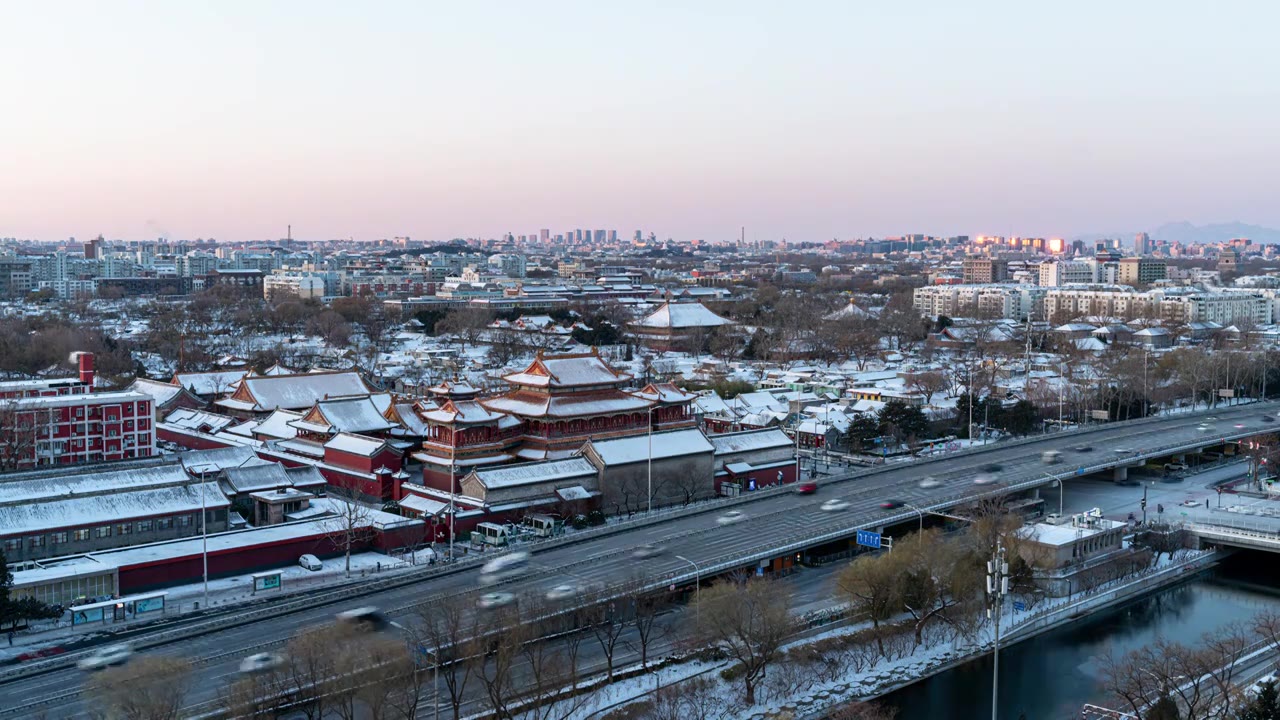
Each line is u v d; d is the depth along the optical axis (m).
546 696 163.00
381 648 154.50
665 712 162.12
